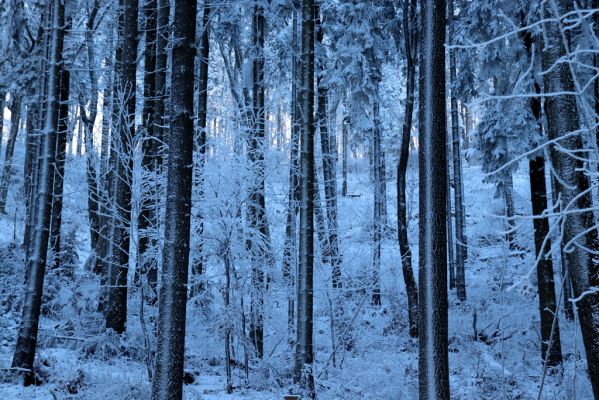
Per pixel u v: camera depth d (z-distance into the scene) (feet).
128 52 33.76
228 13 44.37
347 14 58.85
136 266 30.58
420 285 15.08
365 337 39.52
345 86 59.21
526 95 8.59
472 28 42.50
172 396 16.62
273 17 51.47
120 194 31.65
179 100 17.83
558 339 32.04
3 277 41.55
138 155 27.96
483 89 43.93
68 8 27.17
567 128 12.11
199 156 29.43
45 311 37.60
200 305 32.35
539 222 33.19
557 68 12.35
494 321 41.96
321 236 43.37
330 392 27.58
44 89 26.68
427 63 15.67
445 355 14.56
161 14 34.71
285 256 36.52
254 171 30.71
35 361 24.75
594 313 11.59
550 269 32.71
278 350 36.04
